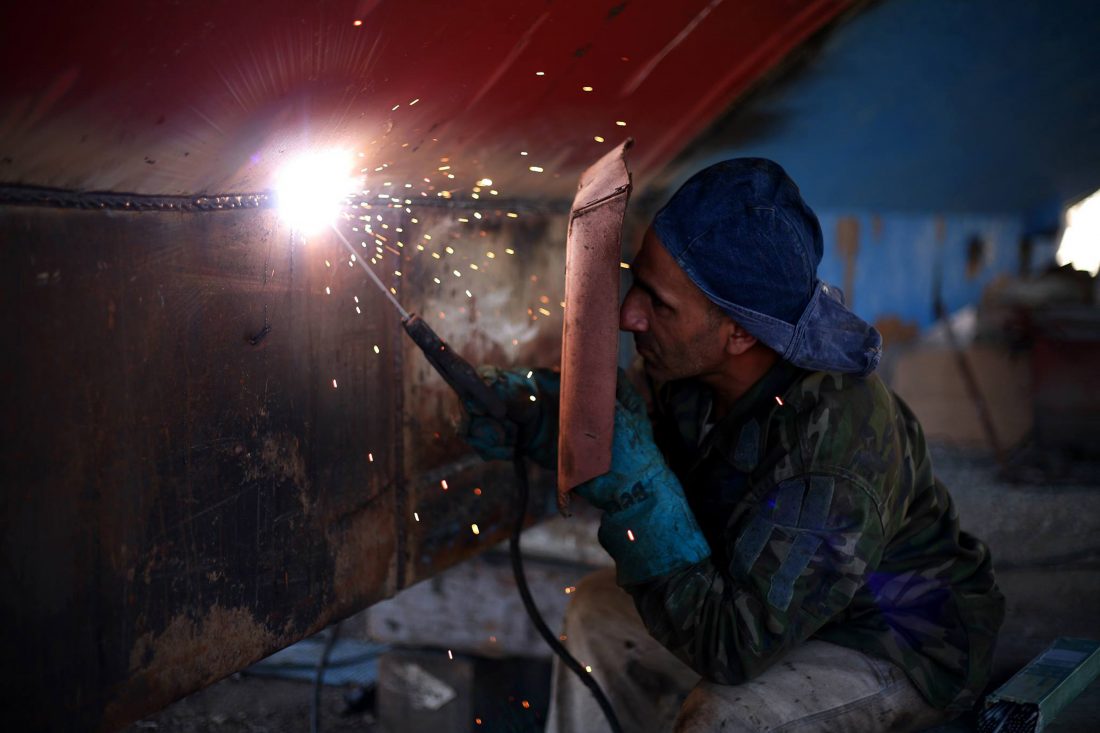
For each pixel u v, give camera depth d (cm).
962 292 677
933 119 370
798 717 149
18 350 108
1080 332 450
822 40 279
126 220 121
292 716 292
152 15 97
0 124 96
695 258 147
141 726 282
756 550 147
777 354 158
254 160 133
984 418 456
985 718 173
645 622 154
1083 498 364
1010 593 250
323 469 163
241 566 145
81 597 119
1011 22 302
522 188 219
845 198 456
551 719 195
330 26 119
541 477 239
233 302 139
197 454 135
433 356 156
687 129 263
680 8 193
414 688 286
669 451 181
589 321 141
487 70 159
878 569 166
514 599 282
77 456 117
